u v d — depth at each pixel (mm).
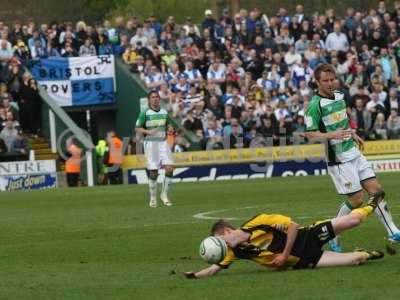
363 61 106375
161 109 62281
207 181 89500
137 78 105500
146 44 108312
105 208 60938
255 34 107500
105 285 29422
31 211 61031
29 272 33188
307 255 30219
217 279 29484
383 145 96562
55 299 27281
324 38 109500
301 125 96312
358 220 30266
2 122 93938
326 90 35125
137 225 48312
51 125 97625
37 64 104500
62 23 113688
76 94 106375
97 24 124125
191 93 100625
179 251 37375
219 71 102938
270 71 104000
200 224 47500
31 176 92625
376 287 26797
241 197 65875
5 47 100375
